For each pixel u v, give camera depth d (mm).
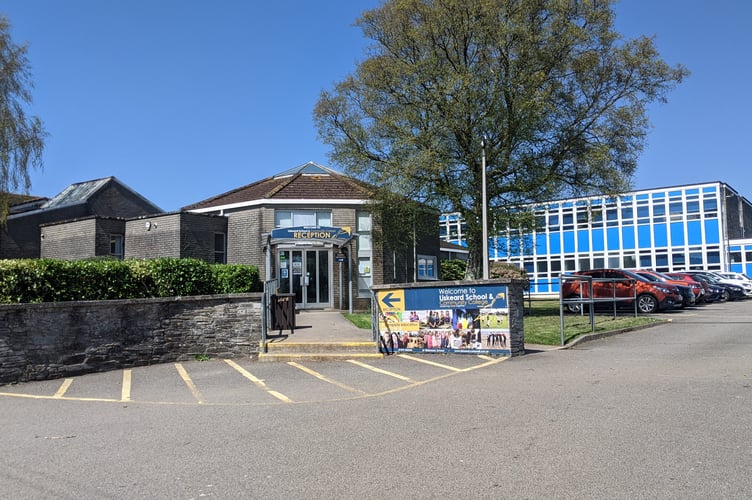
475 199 21875
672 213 43125
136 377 11023
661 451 5582
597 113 21938
